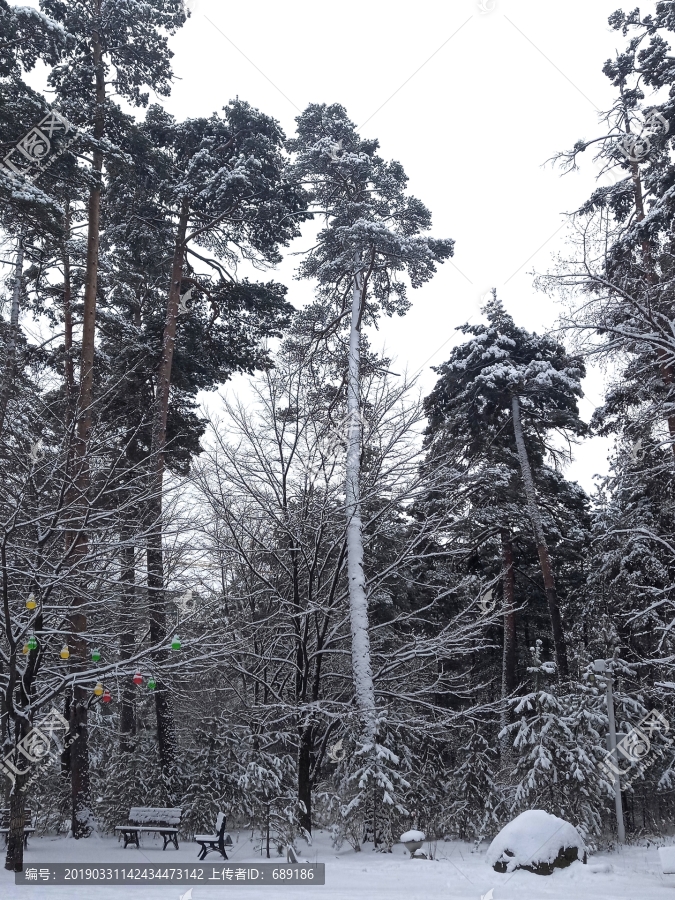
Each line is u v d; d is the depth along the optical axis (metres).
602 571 24.42
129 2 19.09
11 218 18.00
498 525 24.89
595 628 26.59
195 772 18.14
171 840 15.56
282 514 17.45
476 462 22.33
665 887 10.55
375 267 22.05
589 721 16.42
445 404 25.94
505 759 19.36
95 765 24.25
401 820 15.41
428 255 20.70
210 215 22.17
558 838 12.12
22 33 16.64
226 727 18.73
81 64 19.77
